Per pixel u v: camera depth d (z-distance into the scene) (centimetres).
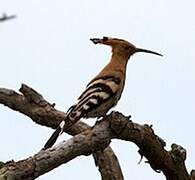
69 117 1015
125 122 966
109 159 1116
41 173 834
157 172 1092
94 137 929
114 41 1168
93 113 1051
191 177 1119
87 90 1070
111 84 1086
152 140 1038
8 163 811
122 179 1123
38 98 1162
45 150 858
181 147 1088
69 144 887
